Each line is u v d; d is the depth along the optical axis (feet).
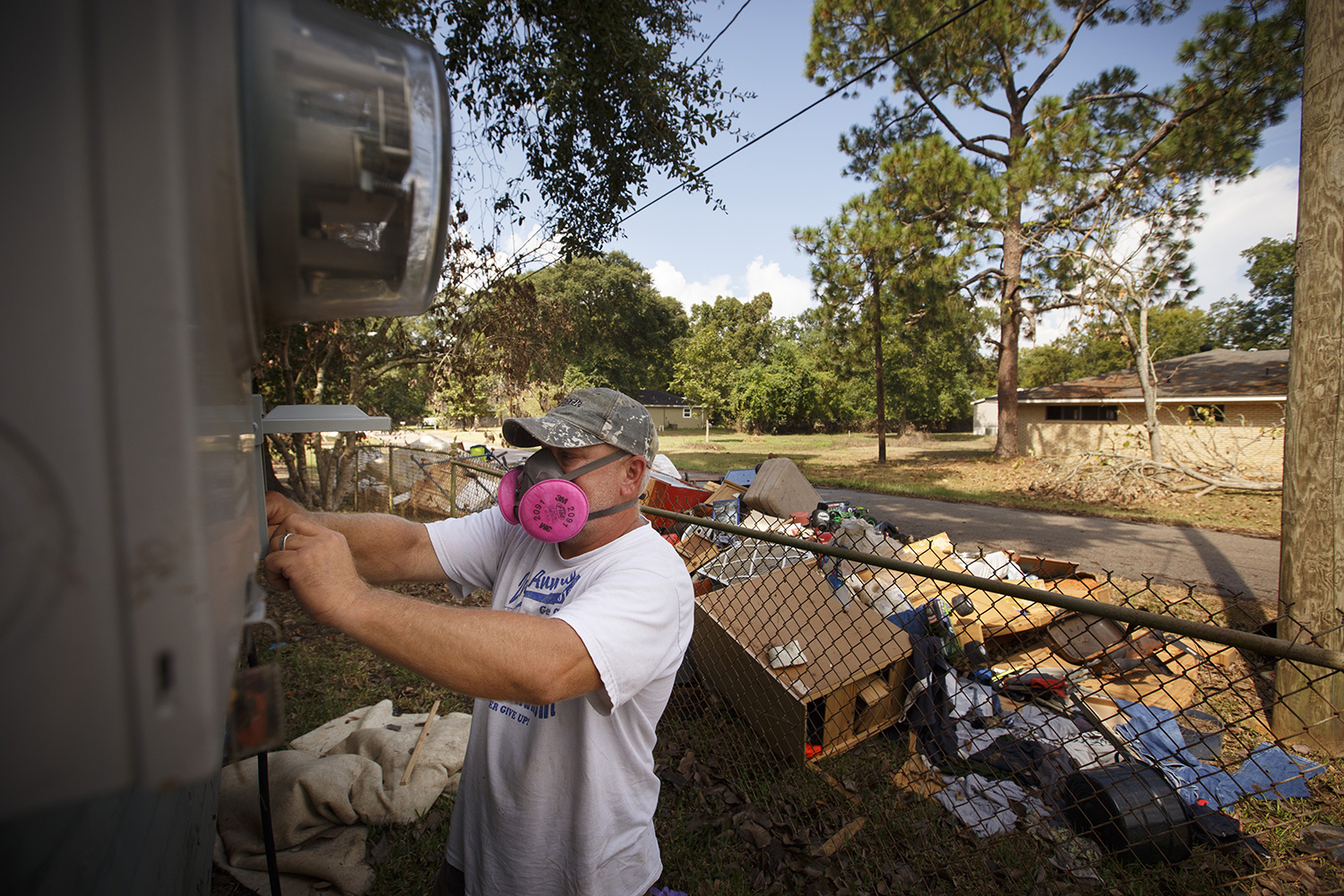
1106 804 8.34
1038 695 11.52
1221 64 45.39
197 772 1.14
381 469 37.29
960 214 55.36
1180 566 24.40
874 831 8.86
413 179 1.92
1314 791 9.38
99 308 1.02
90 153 1.00
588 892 4.24
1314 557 11.05
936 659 10.94
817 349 123.44
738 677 11.20
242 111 1.60
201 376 1.19
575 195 21.27
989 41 60.75
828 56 66.18
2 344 0.99
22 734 1.04
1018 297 62.95
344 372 30.22
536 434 4.09
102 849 2.05
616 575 4.03
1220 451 55.01
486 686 3.19
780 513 24.16
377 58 1.84
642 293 146.92
